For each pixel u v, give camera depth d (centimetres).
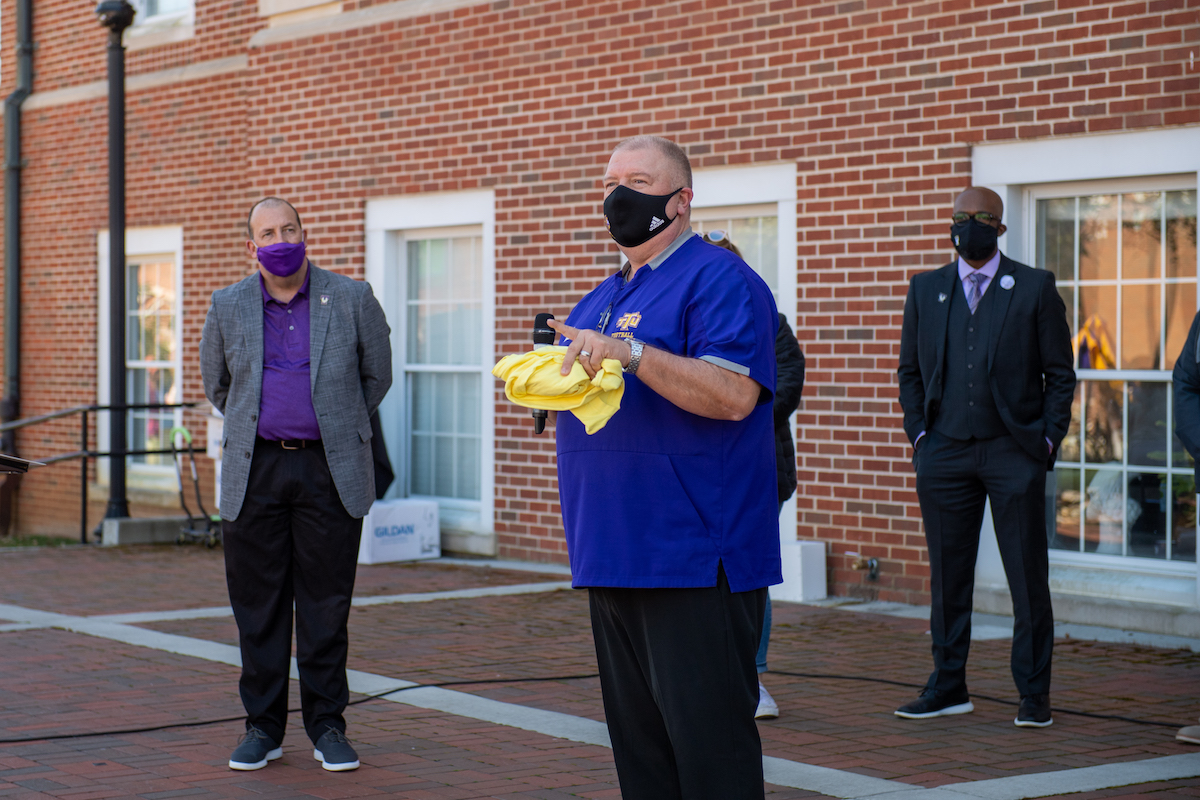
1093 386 796
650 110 953
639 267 333
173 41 1330
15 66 1498
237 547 482
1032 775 469
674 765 342
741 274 320
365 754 497
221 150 1286
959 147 812
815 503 873
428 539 1058
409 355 1135
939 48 817
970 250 555
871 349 845
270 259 478
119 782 455
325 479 480
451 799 442
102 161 1398
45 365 1466
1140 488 778
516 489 1041
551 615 802
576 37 991
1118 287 783
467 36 1054
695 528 314
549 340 321
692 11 929
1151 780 462
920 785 457
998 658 683
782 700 589
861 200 851
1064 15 770
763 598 334
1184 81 730
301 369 484
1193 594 748
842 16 857
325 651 484
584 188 990
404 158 1099
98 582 926
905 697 596
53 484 1459
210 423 1131
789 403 555
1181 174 750
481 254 1081
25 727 529
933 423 569
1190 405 530
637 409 316
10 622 761
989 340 553
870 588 848
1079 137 771
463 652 690
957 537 562
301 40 1162
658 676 319
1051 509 814
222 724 536
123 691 592
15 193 1476
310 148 1160
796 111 879
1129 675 644
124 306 1159
